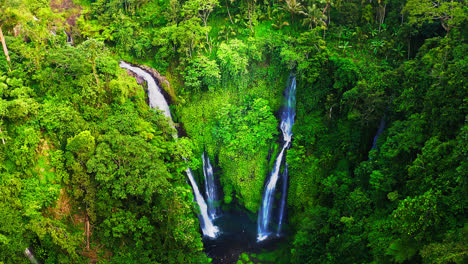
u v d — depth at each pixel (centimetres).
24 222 3086
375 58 4122
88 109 3684
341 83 3919
